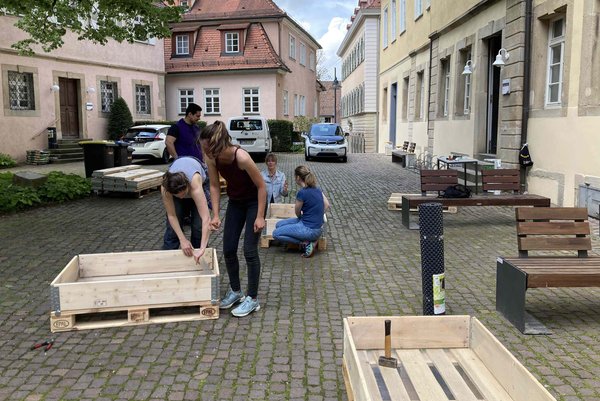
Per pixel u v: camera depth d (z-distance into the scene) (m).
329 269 6.53
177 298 4.82
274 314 5.05
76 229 8.76
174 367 4.02
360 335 3.70
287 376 3.89
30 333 4.64
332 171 18.58
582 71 9.43
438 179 9.49
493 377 3.38
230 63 33.28
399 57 25.53
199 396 3.62
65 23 13.20
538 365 4.05
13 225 9.05
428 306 4.69
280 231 7.01
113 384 3.77
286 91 36.75
